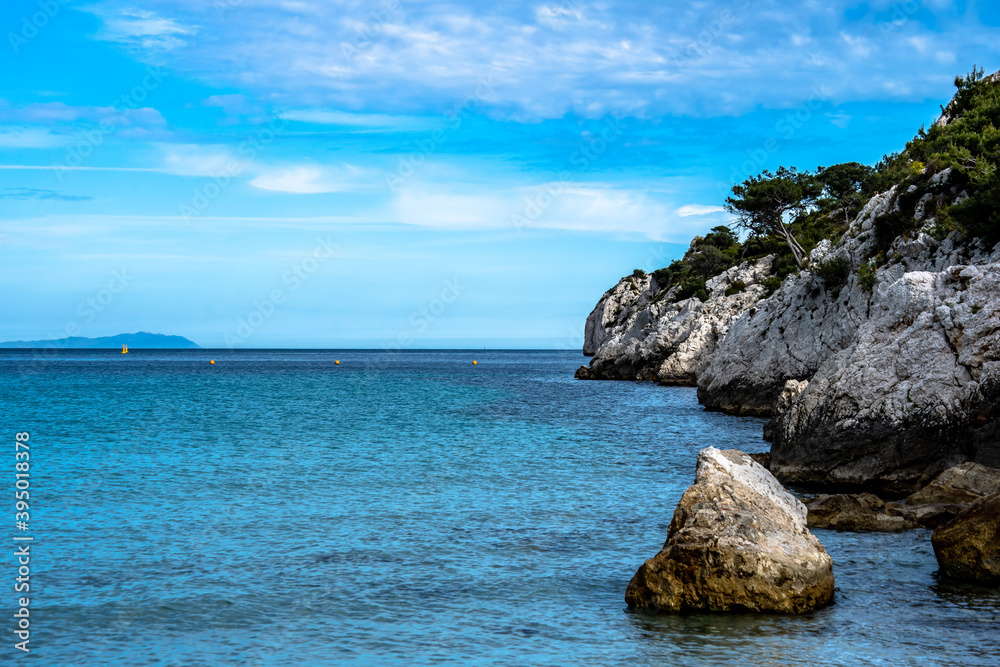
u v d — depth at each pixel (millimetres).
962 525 15883
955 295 26281
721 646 12422
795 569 13922
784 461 27672
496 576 16516
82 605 14805
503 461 32750
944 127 49281
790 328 49594
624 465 31547
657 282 149875
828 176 97000
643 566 14695
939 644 12398
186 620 14008
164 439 40875
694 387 88000
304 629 13570
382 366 182250
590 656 12156
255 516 22312
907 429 24859
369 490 26188
